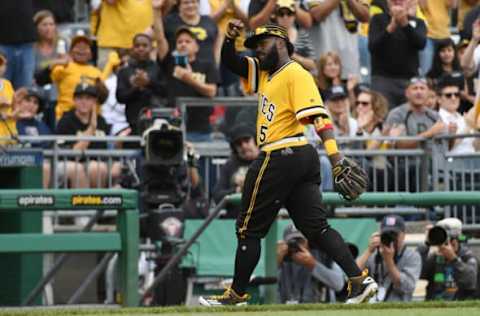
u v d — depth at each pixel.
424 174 42.38
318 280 35.62
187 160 37.34
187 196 38.00
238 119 42.84
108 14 49.75
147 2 50.09
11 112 42.94
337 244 26.59
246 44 26.83
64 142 40.97
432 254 36.88
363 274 26.53
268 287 34.12
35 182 36.56
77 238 31.27
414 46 48.34
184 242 34.88
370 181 42.19
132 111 44.94
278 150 26.48
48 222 39.94
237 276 27.09
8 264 35.59
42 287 34.72
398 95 48.47
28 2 47.41
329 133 26.08
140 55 45.06
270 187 26.53
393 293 35.72
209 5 47.50
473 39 48.22
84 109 43.50
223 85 47.16
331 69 46.38
